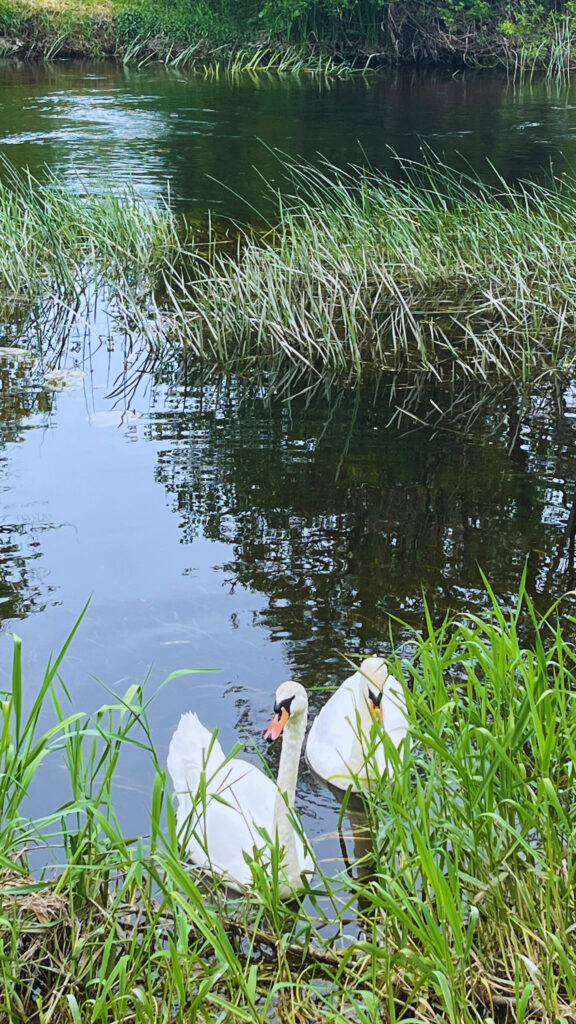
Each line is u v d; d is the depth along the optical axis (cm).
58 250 1434
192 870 499
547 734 438
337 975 406
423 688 530
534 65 3681
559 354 1200
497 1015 410
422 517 832
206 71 3619
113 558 757
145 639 662
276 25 3800
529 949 417
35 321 1309
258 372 1164
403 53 3906
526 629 678
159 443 968
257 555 768
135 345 1237
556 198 1652
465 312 1319
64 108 2755
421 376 1155
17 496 852
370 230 1466
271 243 1602
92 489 868
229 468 917
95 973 432
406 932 418
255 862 446
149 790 545
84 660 640
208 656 646
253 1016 379
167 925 454
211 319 1298
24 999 417
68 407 1051
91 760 462
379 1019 392
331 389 1119
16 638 411
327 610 698
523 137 2441
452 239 1501
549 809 445
